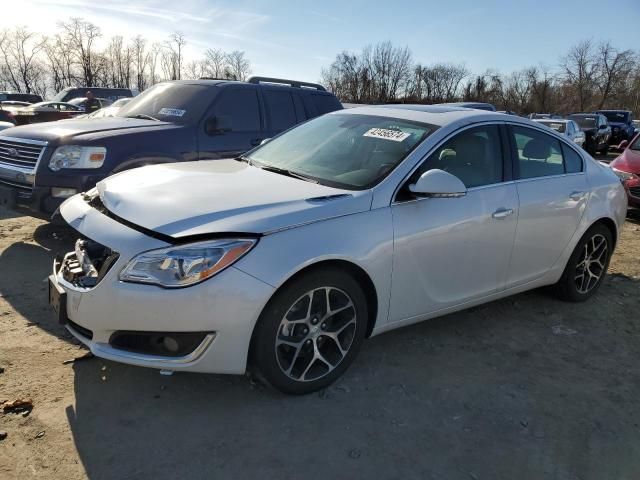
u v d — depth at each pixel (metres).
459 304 3.62
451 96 64.81
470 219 3.44
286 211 2.81
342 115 4.20
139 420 2.70
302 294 2.77
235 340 2.61
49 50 58.25
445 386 3.18
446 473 2.46
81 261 2.86
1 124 10.29
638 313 4.49
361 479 2.39
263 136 6.55
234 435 2.63
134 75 61.94
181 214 2.73
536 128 4.12
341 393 3.03
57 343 3.40
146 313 2.54
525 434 2.78
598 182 4.45
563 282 4.46
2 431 2.54
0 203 5.30
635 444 2.76
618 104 58.25
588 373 3.46
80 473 2.33
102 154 5.09
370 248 2.96
